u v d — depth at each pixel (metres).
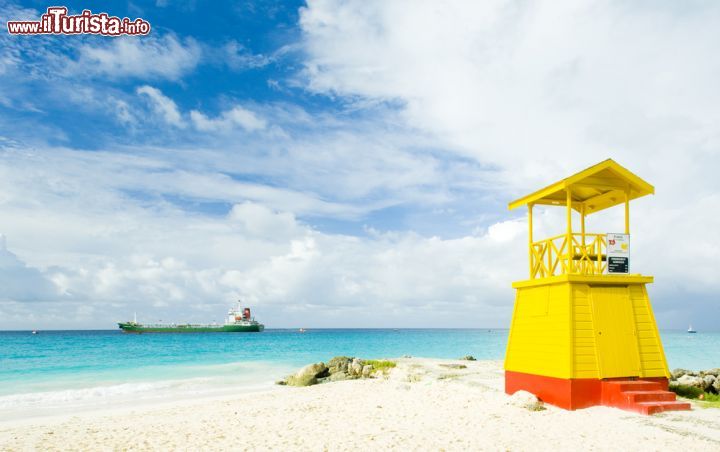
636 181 15.34
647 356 14.58
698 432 10.96
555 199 18.11
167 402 21.36
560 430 11.49
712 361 47.62
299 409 15.98
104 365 42.94
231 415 15.43
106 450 10.75
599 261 15.23
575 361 13.83
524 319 16.41
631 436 10.73
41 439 12.13
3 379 32.25
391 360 33.72
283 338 117.38
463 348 78.06
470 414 13.88
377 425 12.80
